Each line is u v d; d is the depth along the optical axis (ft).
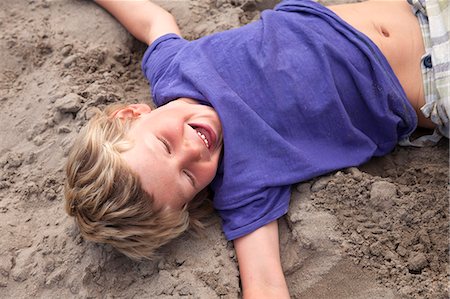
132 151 5.95
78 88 7.55
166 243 6.28
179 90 6.62
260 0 8.70
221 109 6.34
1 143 7.42
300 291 6.10
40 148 7.20
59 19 8.62
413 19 6.98
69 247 6.27
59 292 6.06
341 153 6.63
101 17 8.55
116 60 8.21
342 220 6.21
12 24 8.64
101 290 6.02
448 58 6.57
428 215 6.19
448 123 6.72
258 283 6.00
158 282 5.96
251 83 6.58
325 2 8.57
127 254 6.07
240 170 6.35
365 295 5.90
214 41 6.96
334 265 6.03
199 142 6.09
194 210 6.53
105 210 5.91
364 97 6.66
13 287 6.14
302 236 6.15
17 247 6.39
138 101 7.66
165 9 8.69
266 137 6.38
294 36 6.82
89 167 6.07
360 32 6.81
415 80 6.79
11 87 8.02
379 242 6.05
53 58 8.13
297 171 6.38
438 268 5.94
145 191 5.87
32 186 6.82
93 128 6.31
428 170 6.66
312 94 6.51
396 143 7.04
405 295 5.77
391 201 6.23
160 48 7.40
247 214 6.31
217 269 6.05
